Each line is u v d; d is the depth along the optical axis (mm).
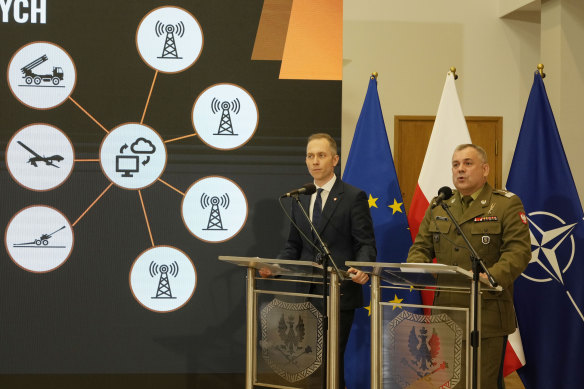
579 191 5516
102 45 4051
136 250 4039
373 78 4238
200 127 4074
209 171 4074
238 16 4086
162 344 4035
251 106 4082
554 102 5629
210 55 4078
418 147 6113
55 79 4035
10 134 4016
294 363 3020
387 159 4078
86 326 4016
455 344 2715
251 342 3107
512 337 3797
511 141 6141
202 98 4078
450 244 3156
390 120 6094
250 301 3121
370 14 6066
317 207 3387
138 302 4031
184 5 4070
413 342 2801
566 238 3785
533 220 3852
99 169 4039
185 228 4055
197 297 4055
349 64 6062
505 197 3129
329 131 4086
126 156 4047
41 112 4027
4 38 4016
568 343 3746
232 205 4074
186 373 4039
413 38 6086
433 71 6094
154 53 4062
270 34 4094
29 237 4004
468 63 6109
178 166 4062
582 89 5562
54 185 4023
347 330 3297
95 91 4043
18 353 3990
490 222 3088
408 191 6129
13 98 4016
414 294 3975
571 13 5551
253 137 4082
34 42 4027
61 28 4039
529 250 2998
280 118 4082
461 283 2764
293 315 3029
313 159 3359
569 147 5551
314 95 4086
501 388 3061
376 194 4055
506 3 5980
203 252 4062
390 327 2855
